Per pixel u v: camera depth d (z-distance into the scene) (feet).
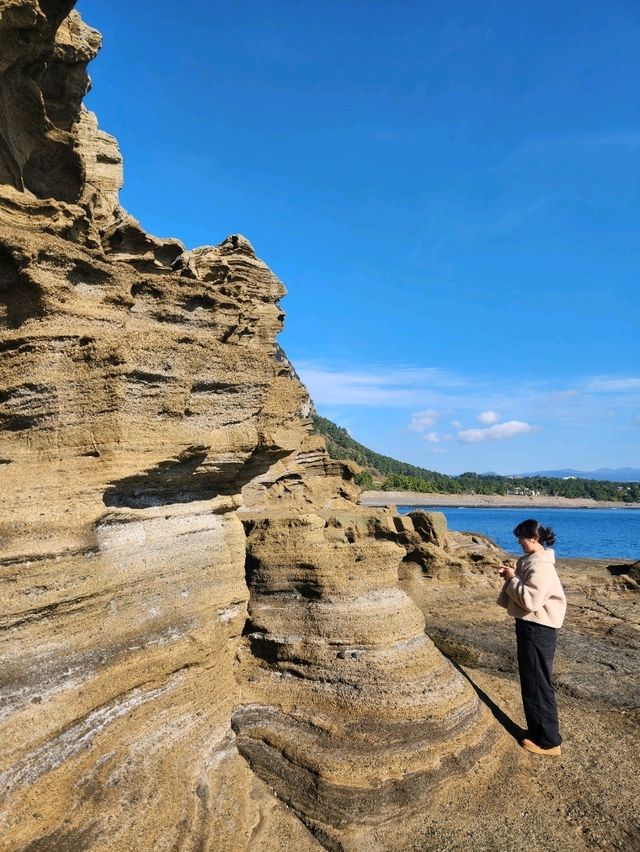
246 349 14.71
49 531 10.27
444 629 27.07
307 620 15.34
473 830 11.46
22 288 11.04
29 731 9.44
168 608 12.71
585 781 13.26
